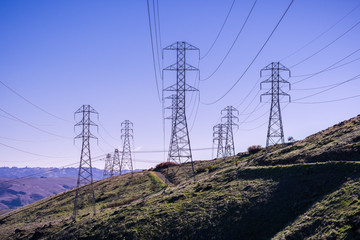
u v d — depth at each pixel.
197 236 43.00
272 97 80.81
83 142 68.75
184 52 77.94
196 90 78.44
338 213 32.69
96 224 56.84
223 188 58.16
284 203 42.94
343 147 53.31
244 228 41.22
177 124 77.81
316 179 44.28
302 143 75.19
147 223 50.41
